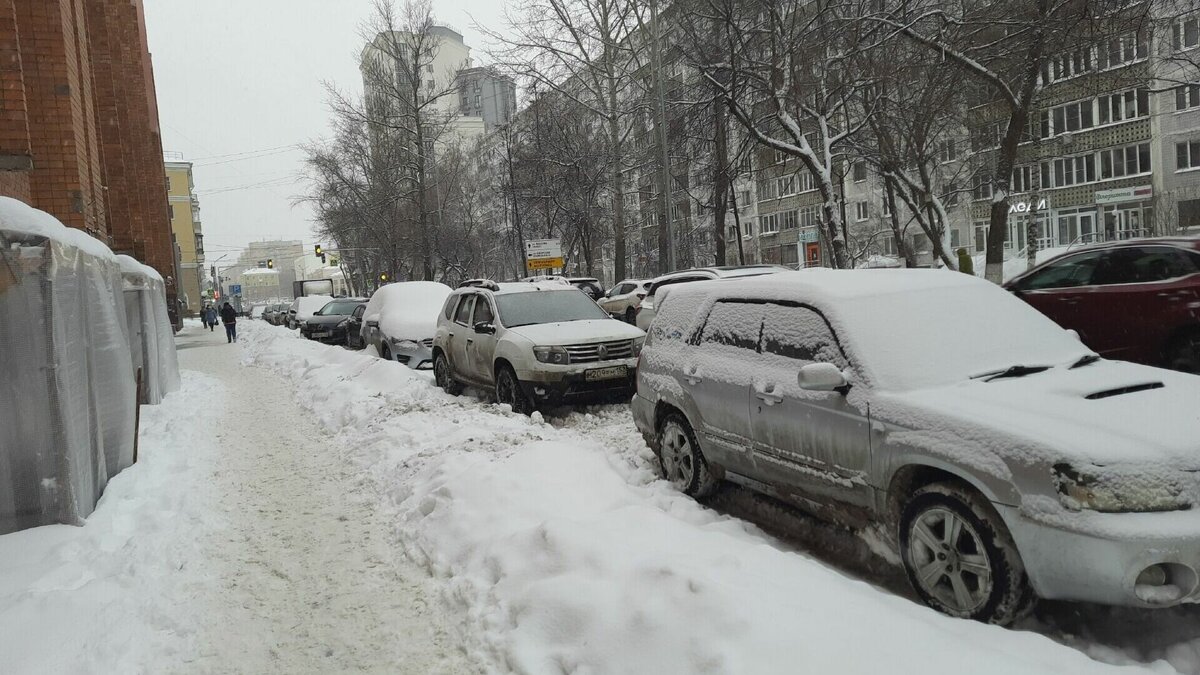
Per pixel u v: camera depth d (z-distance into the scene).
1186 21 17.39
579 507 5.13
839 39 19.62
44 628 3.59
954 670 2.71
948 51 16.14
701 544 4.10
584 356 9.12
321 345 21.50
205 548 5.14
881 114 20.05
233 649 3.72
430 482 6.07
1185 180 34.22
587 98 36.75
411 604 4.16
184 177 84.88
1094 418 3.48
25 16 12.34
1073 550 3.12
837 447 4.25
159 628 3.91
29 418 5.04
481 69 33.94
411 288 17.09
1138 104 35.59
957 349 4.32
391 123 43.34
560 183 37.22
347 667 3.52
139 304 11.22
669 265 26.98
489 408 9.56
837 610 3.19
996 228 17.06
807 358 4.62
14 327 4.99
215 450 8.48
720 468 5.33
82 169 13.20
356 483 6.76
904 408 3.89
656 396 5.98
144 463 7.50
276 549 5.13
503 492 5.33
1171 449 3.21
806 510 4.65
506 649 3.43
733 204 33.69
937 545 3.67
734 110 18.56
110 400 6.89
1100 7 14.74
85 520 5.27
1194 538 3.02
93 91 18.92
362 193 49.81
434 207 50.66
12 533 4.94
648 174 38.31
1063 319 8.62
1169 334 7.72
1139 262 8.16
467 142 68.75
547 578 3.88
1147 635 3.40
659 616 3.21
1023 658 2.94
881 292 4.69
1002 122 22.23
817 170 17.97
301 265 148.12
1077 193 38.62
